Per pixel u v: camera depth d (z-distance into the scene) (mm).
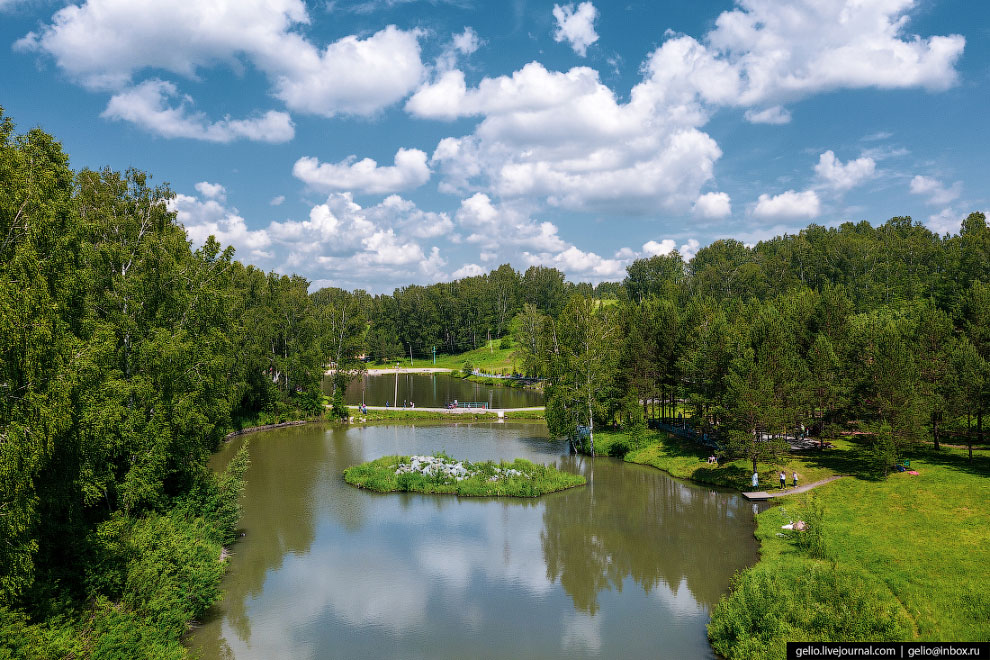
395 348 180125
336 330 117875
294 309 85375
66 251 23078
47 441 18172
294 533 39188
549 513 43031
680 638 25797
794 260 152625
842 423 52156
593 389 60094
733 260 191125
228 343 41938
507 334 186500
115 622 21891
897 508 36188
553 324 64312
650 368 65688
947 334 50469
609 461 58688
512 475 49094
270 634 26438
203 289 39750
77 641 19875
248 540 37969
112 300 31234
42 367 19078
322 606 29141
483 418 83062
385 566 33969
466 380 140875
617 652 24672
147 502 32844
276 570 33438
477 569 33531
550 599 29781
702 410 59250
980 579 25797
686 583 31328
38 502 19812
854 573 27750
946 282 93750
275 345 84562
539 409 86375
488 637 26094
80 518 25078
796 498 42156
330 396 108250
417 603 29438
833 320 56250
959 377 44875
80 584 23391
